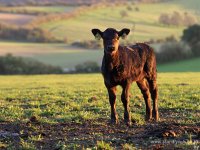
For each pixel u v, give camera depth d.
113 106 17.30
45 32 113.88
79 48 103.50
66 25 118.06
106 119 18.47
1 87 43.44
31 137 15.04
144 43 18.73
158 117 18.69
